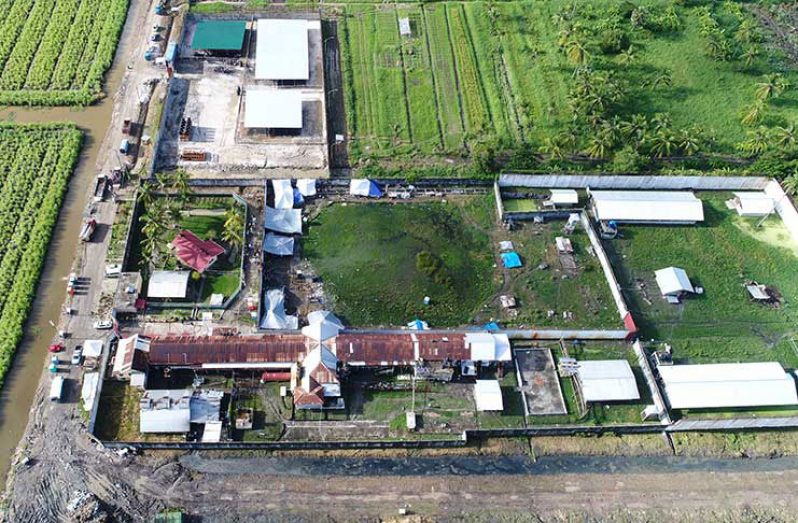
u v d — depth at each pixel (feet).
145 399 239.09
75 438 236.22
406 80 366.43
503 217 312.71
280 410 248.73
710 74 384.27
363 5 404.36
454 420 252.42
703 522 235.40
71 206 298.97
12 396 243.60
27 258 277.23
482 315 281.54
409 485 236.63
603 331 274.16
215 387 251.80
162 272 273.33
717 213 326.03
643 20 402.72
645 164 332.80
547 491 239.09
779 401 259.19
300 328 268.62
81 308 266.77
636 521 233.96
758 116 350.02
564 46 384.27
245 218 297.33
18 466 228.43
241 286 277.64
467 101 359.25
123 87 347.15
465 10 408.67
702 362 274.98
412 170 327.06
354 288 283.38
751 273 305.12
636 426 252.62
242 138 330.54
